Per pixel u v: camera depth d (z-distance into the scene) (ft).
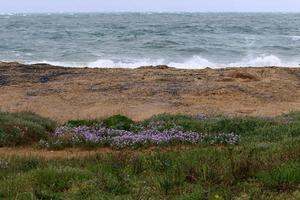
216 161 28.96
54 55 151.84
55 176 27.78
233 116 57.57
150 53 157.89
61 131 47.98
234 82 82.28
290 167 25.90
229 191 23.38
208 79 84.94
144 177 27.53
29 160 35.06
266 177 25.03
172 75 89.10
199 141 44.16
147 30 291.79
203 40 211.20
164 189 24.52
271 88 78.07
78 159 35.24
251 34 265.75
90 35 246.06
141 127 49.80
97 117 60.29
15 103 68.85
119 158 32.81
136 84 81.00
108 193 24.44
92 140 44.73
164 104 67.92
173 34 255.09
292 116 56.80
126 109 65.57
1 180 28.81
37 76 89.25
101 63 133.28
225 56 151.74
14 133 46.44
